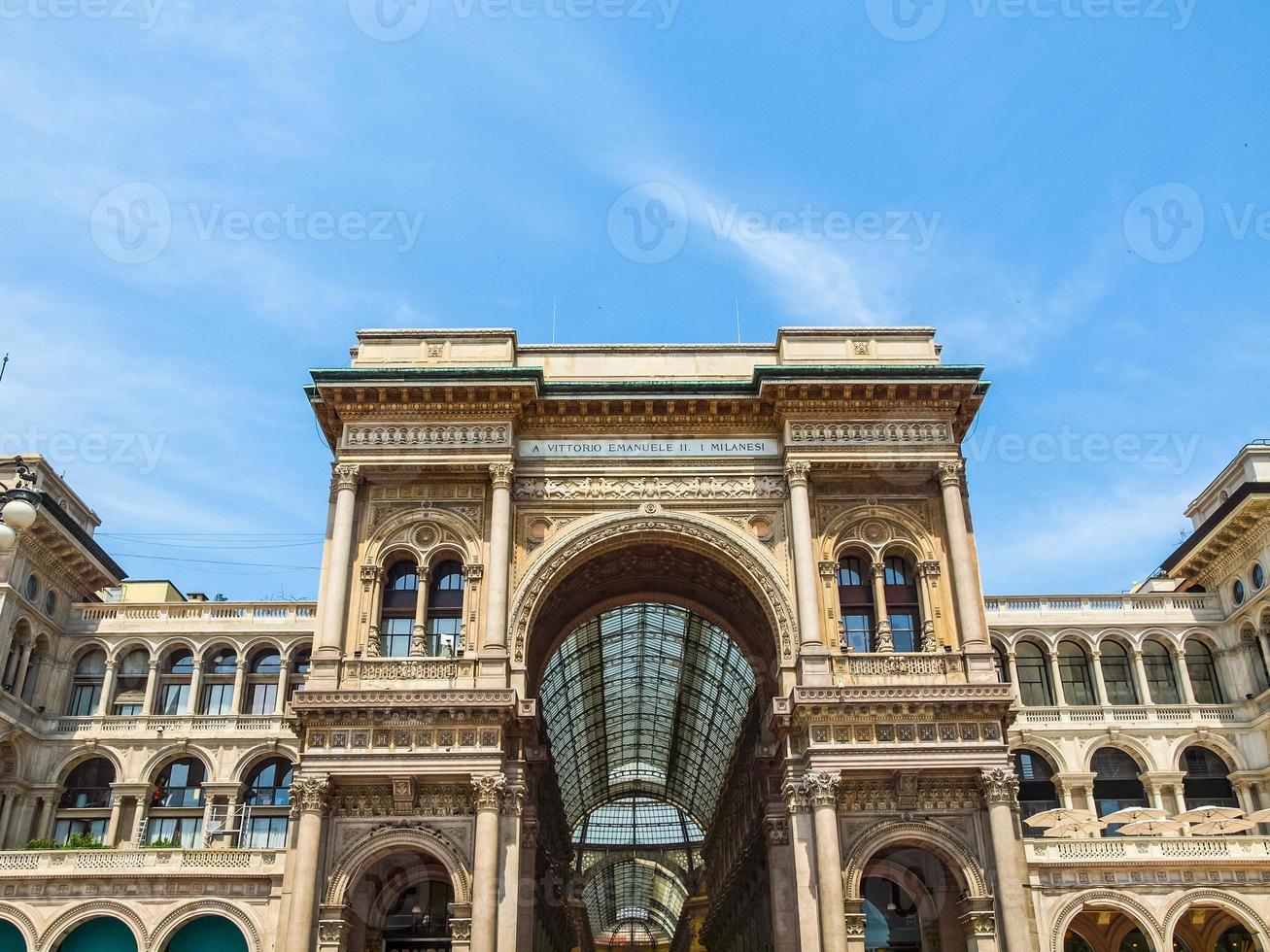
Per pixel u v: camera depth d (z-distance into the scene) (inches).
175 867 1881.2
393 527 1883.6
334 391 1899.6
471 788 1675.7
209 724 2578.7
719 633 2581.2
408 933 1908.2
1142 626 2628.0
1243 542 2568.9
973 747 1688.0
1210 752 2519.7
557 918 3139.8
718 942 3528.5
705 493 1927.9
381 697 1681.8
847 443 1913.1
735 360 2080.5
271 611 2741.1
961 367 1925.4
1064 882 1841.8
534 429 1964.8
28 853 1900.8
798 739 1755.7
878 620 1846.7
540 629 2080.5
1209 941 2106.3
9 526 1014.4
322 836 1640.0
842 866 1656.0
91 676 2679.6
